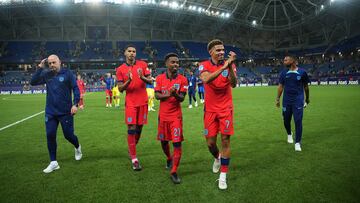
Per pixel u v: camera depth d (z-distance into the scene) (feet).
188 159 16.10
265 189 11.46
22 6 129.18
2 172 14.37
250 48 184.34
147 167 14.88
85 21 153.48
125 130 25.82
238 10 157.89
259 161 15.29
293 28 172.96
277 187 11.61
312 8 151.74
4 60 142.10
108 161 16.11
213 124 12.56
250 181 12.41
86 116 35.88
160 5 138.21
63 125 15.06
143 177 13.30
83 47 154.81
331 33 163.22
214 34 174.19
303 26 171.01
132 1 135.44
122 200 10.73
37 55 146.41
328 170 13.43
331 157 15.51
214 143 12.89
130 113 15.02
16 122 31.76
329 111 33.73
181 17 153.89
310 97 54.95
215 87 12.08
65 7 139.54
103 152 18.15
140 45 163.84
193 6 143.33
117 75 15.43
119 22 161.89
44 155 17.66
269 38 190.29
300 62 177.78
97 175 13.69
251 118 30.78
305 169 13.69
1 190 11.95
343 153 16.19
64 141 21.50
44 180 13.10
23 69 149.79
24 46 149.38
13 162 16.16
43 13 144.87
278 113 34.45
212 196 10.96
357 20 145.89
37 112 42.22
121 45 160.76
